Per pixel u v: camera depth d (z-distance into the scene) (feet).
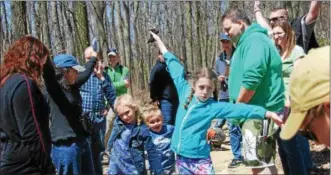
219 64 21.03
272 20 15.02
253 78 11.49
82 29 40.29
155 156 13.48
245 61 11.63
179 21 82.48
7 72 9.77
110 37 78.59
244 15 12.25
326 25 47.57
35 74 9.86
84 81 13.48
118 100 13.44
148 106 15.31
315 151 18.08
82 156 13.38
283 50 13.80
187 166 12.01
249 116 11.21
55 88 12.51
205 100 11.69
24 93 9.47
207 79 11.55
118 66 23.48
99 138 16.62
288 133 4.60
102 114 17.10
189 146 11.90
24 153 9.55
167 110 20.36
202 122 11.73
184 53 81.15
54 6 47.47
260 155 11.75
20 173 9.60
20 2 34.24
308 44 15.80
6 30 51.47
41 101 9.82
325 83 4.36
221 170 17.90
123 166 13.43
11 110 9.54
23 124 9.46
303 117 4.49
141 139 13.35
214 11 79.71
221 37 20.27
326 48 4.52
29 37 10.13
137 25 86.69
